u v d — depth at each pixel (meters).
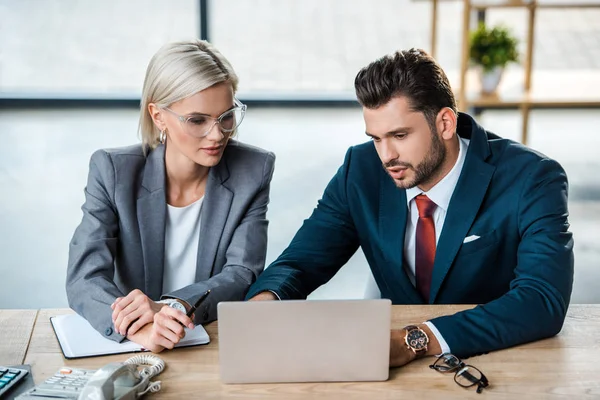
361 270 3.74
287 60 7.30
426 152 1.81
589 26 7.78
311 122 6.08
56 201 4.54
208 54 1.95
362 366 1.54
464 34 4.95
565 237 1.85
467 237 1.94
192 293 1.87
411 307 1.86
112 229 2.07
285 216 4.35
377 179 2.06
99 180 2.08
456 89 5.08
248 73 7.09
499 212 1.92
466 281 1.97
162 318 1.67
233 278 2.00
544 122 6.34
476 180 1.92
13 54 6.94
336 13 7.42
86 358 1.64
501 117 6.46
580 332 1.76
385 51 7.48
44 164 5.08
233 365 1.53
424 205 1.98
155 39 7.18
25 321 1.82
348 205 2.10
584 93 5.11
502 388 1.52
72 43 7.05
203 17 6.14
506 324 1.68
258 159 2.18
